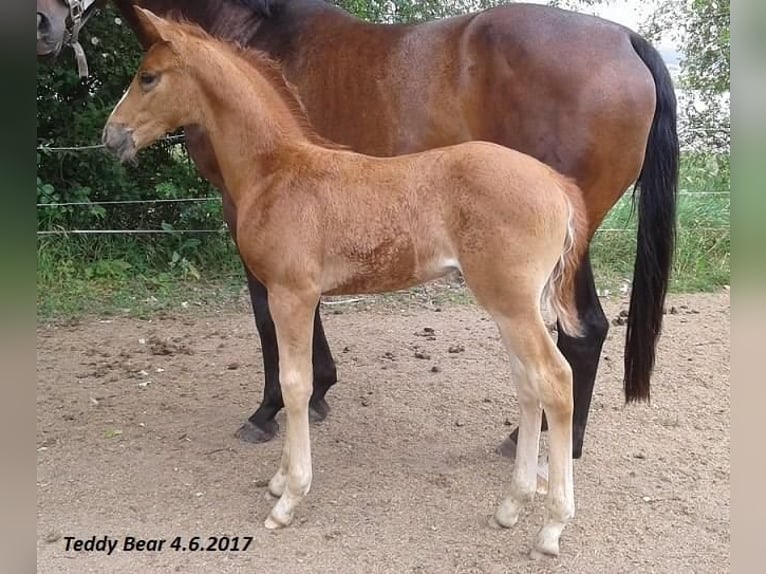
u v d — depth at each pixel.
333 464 3.23
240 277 6.82
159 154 7.34
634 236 7.07
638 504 2.88
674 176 2.99
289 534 2.68
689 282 6.55
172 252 6.98
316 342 3.63
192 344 5.07
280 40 3.38
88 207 6.87
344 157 2.56
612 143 2.91
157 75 2.61
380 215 2.44
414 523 2.75
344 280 2.54
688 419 3.75
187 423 3.70
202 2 3.52
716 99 8.37
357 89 3.20
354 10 7.04
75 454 3.33
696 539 2.63
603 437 3.51
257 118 2.58
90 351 4.87
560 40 2.93
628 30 3.05
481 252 2.33
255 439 3.46
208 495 2.98
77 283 6.36
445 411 3.84
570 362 3.05
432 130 3.12
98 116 6.81
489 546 2.59
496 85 3.00
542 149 2.95
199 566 2.50
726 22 8.16
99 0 3.74
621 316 5.45
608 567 2.47
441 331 5.33
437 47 3.10
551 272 2.42
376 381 4.29
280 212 2.50
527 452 2.62
